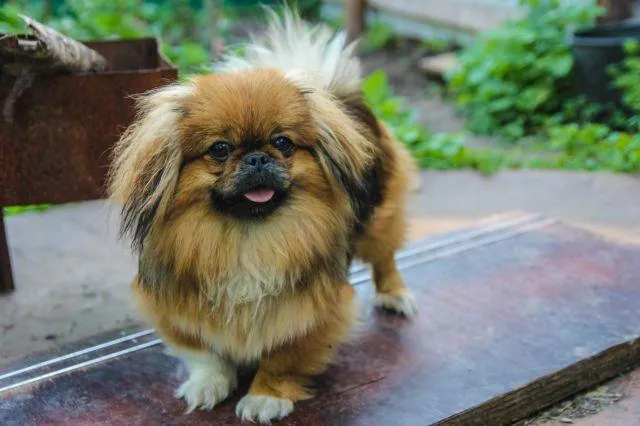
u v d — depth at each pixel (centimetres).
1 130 124
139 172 102
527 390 109
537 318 121
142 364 115
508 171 196
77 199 129
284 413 105
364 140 109
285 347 107
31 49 115
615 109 217
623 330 118
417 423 104
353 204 107
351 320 111
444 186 188
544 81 232
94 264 151
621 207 168
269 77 104
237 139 100
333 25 354
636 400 112
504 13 270
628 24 230
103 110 125
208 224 103
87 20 254
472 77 241
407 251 138
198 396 107
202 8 336
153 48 140
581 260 135
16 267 150
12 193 127
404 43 318
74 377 112
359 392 109
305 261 104
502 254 137
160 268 105
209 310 105
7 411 107
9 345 129
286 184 101
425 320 122
